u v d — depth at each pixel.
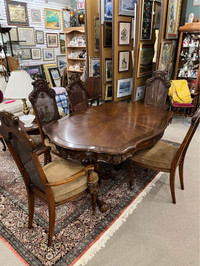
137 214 1.83
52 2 5.70
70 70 5.47
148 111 2.37
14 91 2.48
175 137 3.38
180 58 4.06
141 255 1.47
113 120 2.09
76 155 1.65
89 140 1.66
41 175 1.27
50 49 6.04
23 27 5.23
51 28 5.90
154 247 1.53
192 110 4.00
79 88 2.81
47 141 2.32
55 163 1.83
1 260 1.44
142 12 3.24
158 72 2.78
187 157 2.78
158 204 1.95
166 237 1.61
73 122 2.06
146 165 1.95
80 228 1.69
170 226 1.71
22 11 5.12
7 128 1.23
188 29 3.57
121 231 1.66
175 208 1.90
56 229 1.68
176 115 4.40
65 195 1.51
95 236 1.61
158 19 3.89
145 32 3.50
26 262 1.43
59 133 1.80
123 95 4.08
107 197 2.04
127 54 3.87
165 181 2.29
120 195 2.06
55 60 6.27
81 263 1.41
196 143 3.17
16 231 1.67
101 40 3.65
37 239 1.60
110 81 4.12
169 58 3.93
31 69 5.58
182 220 1.77
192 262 1.42
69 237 1.60
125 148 1.53
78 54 5.27
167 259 1.44
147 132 1.79
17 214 1.84
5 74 4.30
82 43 4.92
